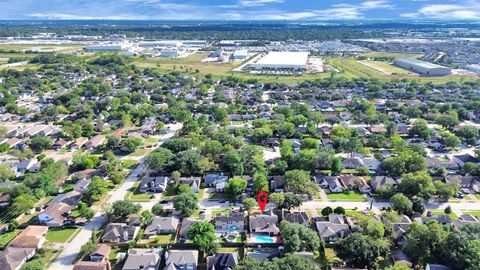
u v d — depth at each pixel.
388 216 108.25
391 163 146.50
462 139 186.88
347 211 120.50
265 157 164.25
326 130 194.12
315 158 148.88
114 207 113.56
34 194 123.62
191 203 117.31
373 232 99.38
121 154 168.50
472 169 144.88
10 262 90.94
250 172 143.62
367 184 137.75
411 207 115.38
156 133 197.38
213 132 179.88
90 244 97.19
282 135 187.12
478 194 132.88
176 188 133.50
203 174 146.00
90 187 126.12
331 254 97.88
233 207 123.44
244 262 87.19
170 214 117.25
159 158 145.25
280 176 138.38
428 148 176.75
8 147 169.88
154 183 135.12
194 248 100.19
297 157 148.62
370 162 153.25
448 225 108.19
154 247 100.69
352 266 90.94
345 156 165.38
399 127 195.62
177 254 93.62
